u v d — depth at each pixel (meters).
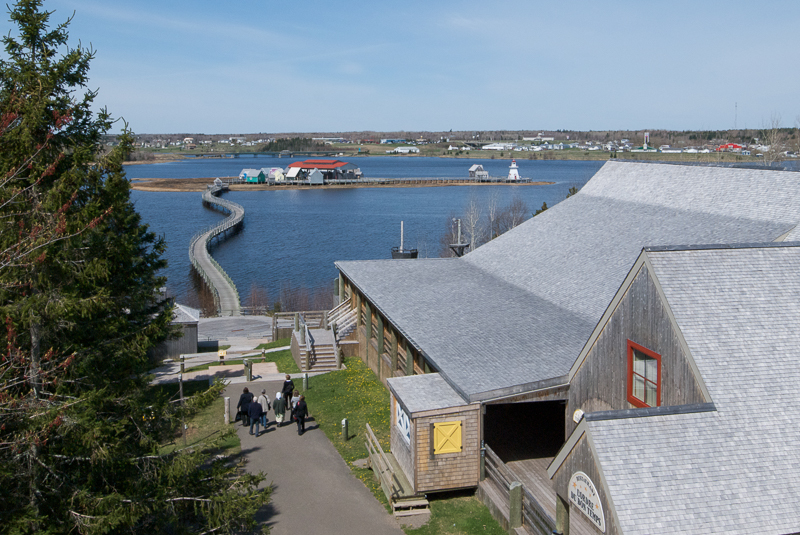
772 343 16.39
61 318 15.04
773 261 18.48
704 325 16.55
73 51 15.78
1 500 13.73
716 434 14.44
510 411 25.95
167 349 41.78
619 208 35.25
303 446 24.23
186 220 142.00
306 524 18.31
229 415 27.25
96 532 14.02
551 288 29.70
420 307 29.39
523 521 16.91
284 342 45.22
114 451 14.91
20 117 14.44
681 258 17.94
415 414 18.61
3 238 14.28
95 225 15.05
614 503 13.01
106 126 16.70
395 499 18.70
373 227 129.50
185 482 17.16
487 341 23.72
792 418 14.88
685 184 32.41
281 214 153.00
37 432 13.32
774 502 13.24
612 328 19.22
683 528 12.70
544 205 54.75
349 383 32.12
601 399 19.70
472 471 19.30
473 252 39.91
